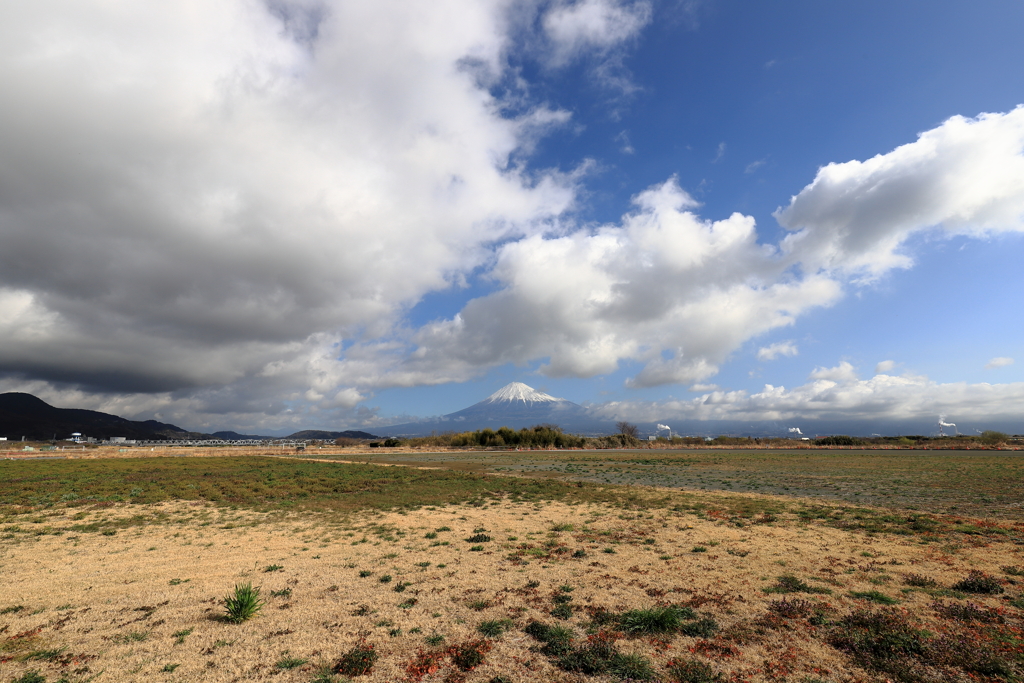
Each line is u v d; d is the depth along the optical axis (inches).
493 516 924.0
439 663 308.5
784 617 376.2
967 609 374.9
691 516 870.4
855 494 1126.4
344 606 428.5
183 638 358.3
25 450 4274.1
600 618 381.7
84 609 430.0
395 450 4175.7
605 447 4411.9
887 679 275.3
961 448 3240.7
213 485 1400.1
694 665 297.3
